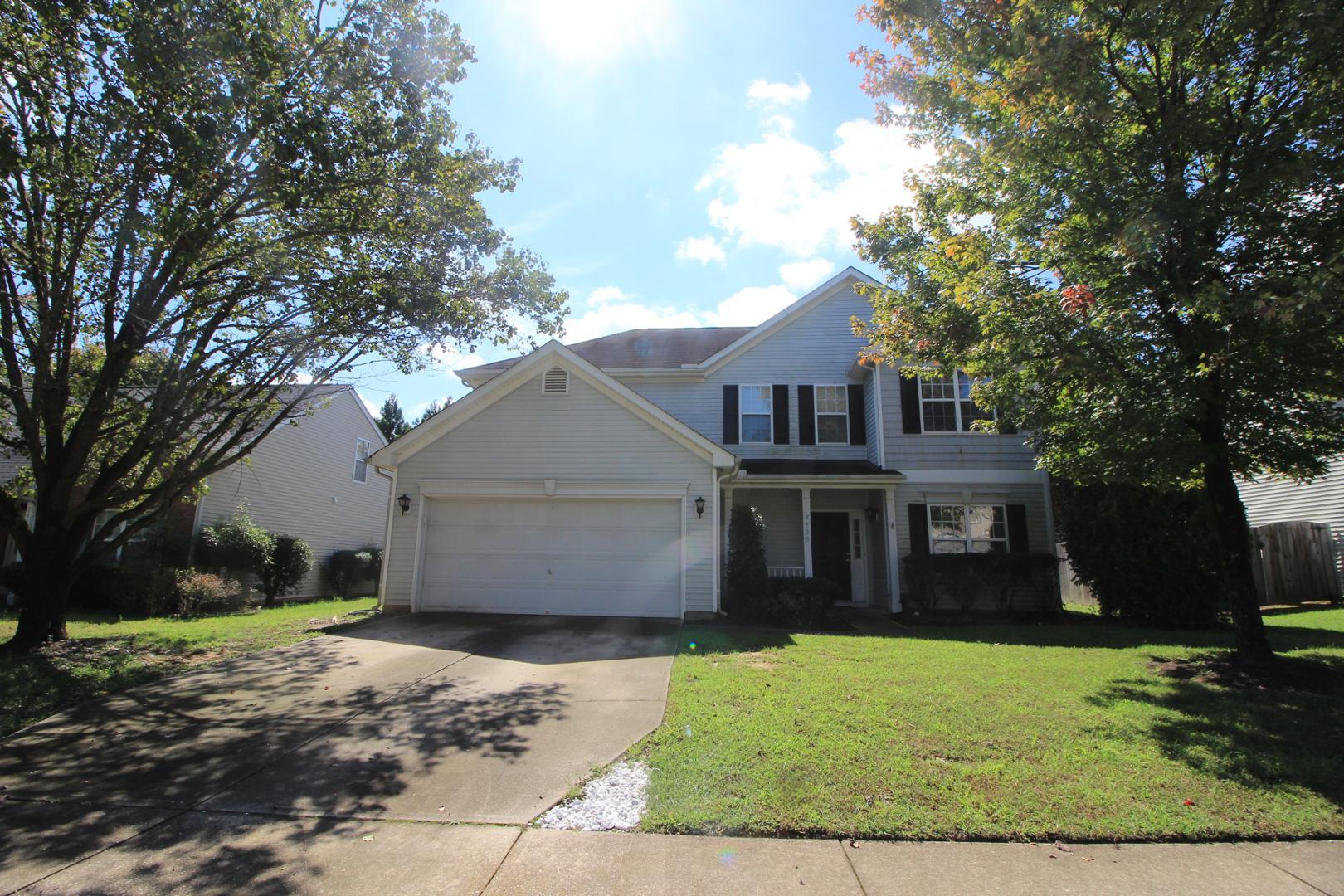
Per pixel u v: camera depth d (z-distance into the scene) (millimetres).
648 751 4996
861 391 16422
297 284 9609
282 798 4363
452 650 8773
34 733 5668
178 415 9586
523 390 12688
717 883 3316
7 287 8500
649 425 12367
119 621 12547
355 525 23188
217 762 4973
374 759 5004
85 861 3586
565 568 12148
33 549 8984
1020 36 6230
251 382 10344
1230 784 4332
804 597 11570
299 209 8805
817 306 16953
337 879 3389
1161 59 6719
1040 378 7527
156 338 9180
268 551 16688
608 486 12195
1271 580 14016
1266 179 5672
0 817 4125
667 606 11875
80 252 8852
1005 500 14656
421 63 8742
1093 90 6184
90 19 6523
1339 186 5699
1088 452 7695
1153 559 11656
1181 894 3209
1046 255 7227
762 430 16469
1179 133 6215
